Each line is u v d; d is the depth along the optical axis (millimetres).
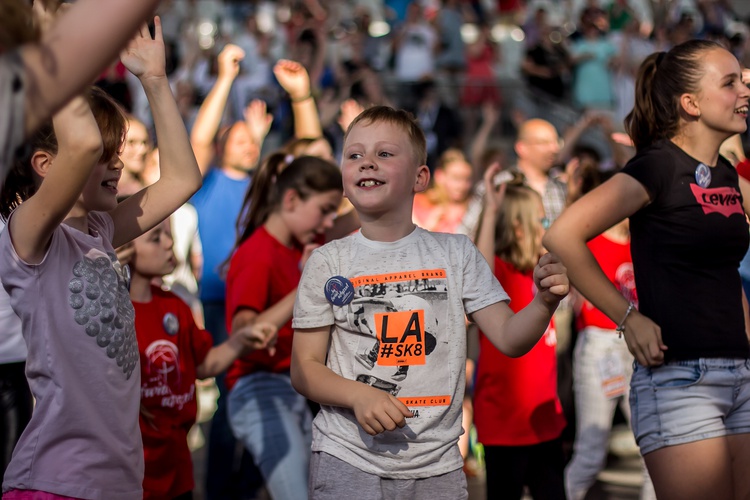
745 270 5816
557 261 2482
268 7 17453
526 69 15023
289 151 4926
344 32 15945
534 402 4309
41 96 1706
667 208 3127
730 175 3238
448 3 15461
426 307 2746
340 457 2707
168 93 2867
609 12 15266
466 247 2869
